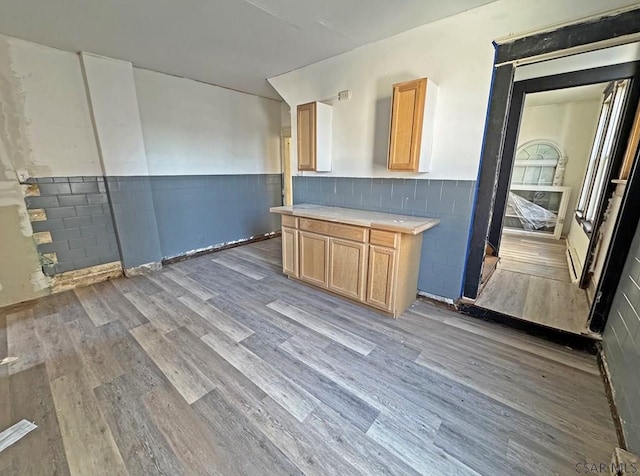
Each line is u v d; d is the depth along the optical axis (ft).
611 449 4.35
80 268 10.33
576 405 5.15
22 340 7.14
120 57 10.00
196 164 13.52
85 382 5.74
